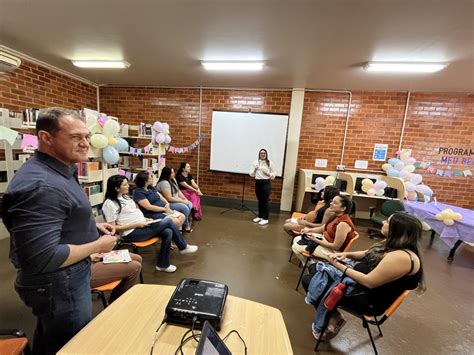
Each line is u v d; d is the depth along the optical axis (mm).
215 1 1828
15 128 3049
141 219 2469
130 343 831
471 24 1977
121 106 5074
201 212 4547
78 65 3574
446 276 2729
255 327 938
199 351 686
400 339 1776
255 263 2766
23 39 2697
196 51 2889
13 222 868
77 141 1012
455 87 3828
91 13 2072
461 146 4242
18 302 1868
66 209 963
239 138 4762
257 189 4160
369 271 1549
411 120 4320
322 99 4500
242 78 3990
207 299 978
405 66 2979
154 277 2391
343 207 2160
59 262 909
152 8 1961
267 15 2010
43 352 1207
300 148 4711
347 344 1705
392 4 1765
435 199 4051
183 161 5098
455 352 1687
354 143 4535
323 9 1881
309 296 1728
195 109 4891
